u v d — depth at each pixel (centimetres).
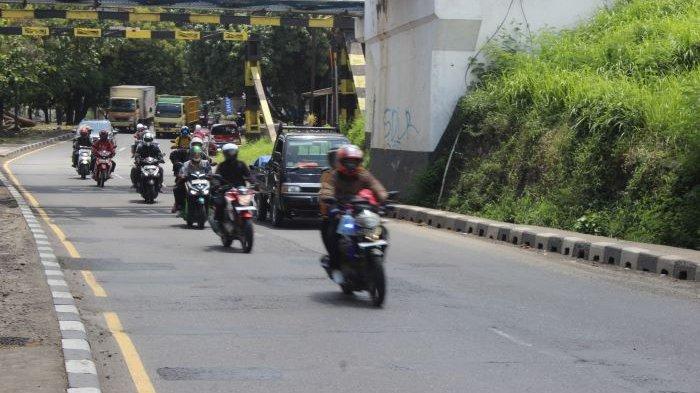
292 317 1388
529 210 2658
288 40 8444
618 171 2464
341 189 1591
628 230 2273
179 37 4941
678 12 3294
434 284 1719
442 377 1038
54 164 5881
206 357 1129
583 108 2728
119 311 1420
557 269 1948
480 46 3400
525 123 2959
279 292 1612
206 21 4297
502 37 3406
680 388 1000
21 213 2891
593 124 2595
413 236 2609
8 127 9819
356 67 5078
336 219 1562
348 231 1505
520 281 1770
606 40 3192
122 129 10094
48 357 1064
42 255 1941
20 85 8462
